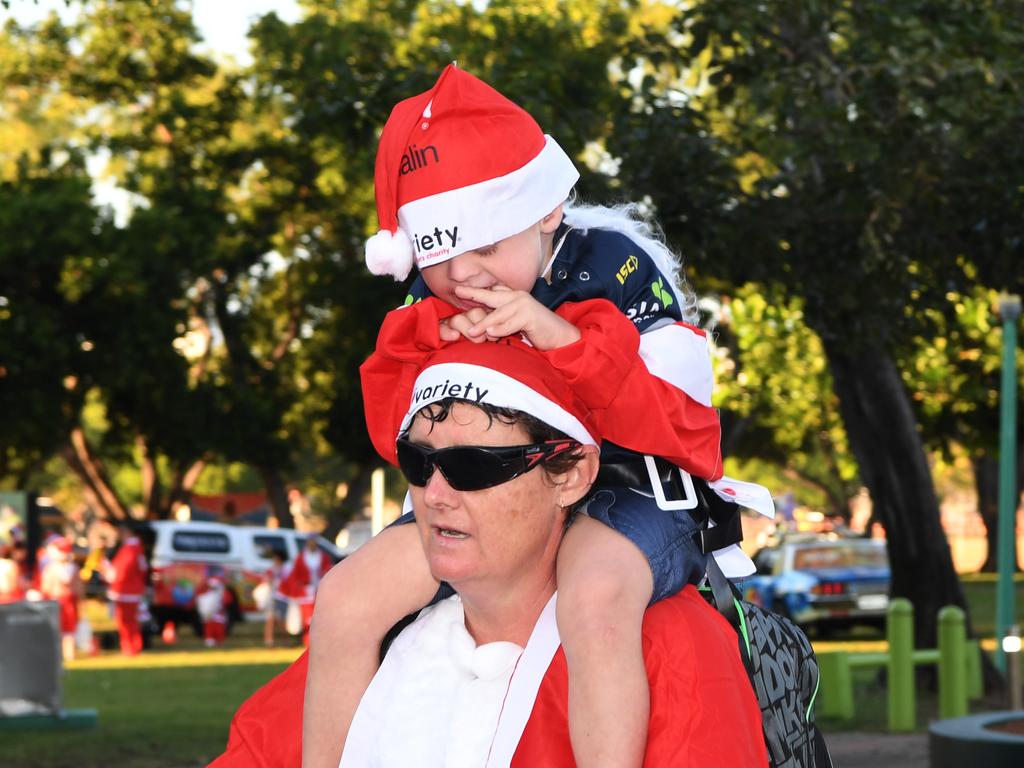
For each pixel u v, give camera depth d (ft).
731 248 40.73
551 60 50.03
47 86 123.24
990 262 42.04
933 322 46.73
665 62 41.42
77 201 108.17
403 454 7.37
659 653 7.16
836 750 41.57
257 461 125.18
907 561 54.95
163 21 117.70
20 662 46.01
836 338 44.80
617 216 8.59
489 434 7.27
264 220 120.98
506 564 7.32
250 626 106.63
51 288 111.24
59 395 112.78
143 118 119.85
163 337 112.78
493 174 7.52
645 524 7.48
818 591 84.48
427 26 81.76
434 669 7.71
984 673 52.70
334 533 137.39
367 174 106.93
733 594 8.24
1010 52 36.76
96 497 137.08
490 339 7.50
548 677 7.36
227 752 8.52
